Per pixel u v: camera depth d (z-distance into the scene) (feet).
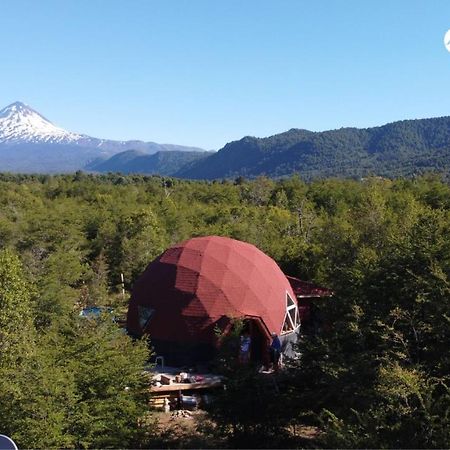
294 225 177.37
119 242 155.02
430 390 37.55
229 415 51.62
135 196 252.62
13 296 65.77
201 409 67.10
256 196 274.16
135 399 50.29
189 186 312.09
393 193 189.67
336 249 96.53
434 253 50.62
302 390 52.90
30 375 40.86
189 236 162.30
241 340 71.72
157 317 79.10
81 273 124.26
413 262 50.88
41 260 121.60
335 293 56.59
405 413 36.37
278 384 54.24
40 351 45.91
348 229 104.06
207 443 54.54
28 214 172.24
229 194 271.69
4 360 52.80
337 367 44.98
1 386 40.60
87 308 107.96
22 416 38.55
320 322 67.62
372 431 36.22
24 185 285.02
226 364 54.95
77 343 49.65
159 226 166.50
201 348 76.23
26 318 67.05
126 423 47.21
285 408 51.75
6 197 227.20
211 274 79.66
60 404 40.29
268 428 52.90
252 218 177.78
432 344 44.50
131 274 140.36
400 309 45.37
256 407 51.39
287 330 82.84
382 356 44.29
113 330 53.78
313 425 55.98
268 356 76.18
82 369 45.19
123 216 172.86
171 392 69.21
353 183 264.72
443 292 44.75
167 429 59.88
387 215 111.86
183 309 77.46
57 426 38.34
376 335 46.47
